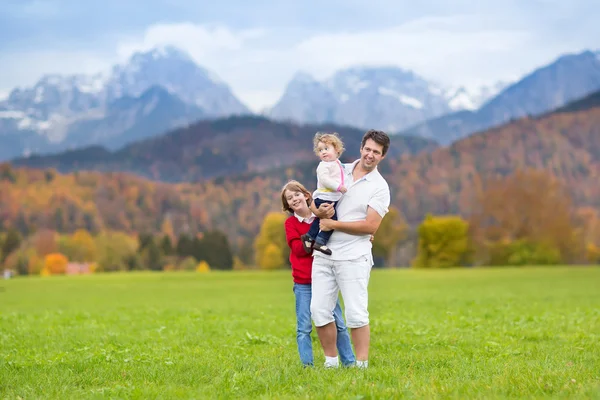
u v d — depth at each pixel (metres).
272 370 7.74
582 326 13.64
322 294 8.11
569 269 72.31
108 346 10.95
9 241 135.25
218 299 30.06
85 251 136.25
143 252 137.62
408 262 122.50
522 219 99.31
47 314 20.59
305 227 8.34
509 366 7.95
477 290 33.84
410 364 8.44
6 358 9.63
